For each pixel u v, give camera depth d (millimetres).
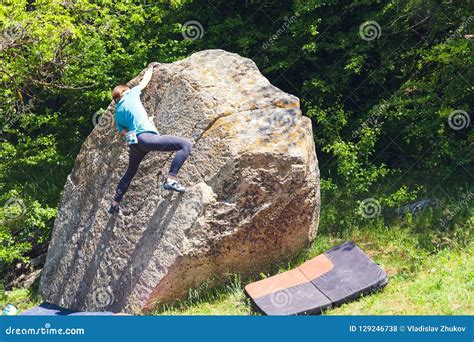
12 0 9477
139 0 12258
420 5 11156
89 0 11375
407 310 7512
